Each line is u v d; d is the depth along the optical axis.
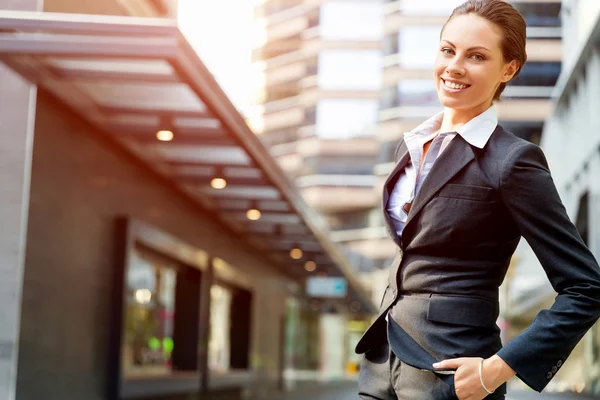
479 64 1.74
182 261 15.73
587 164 15.48
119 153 12.09
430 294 1.71
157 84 9.39
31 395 9.49
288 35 56.59
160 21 7.76
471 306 1.69
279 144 56.56
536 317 1.69
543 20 19.38
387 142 52.31
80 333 10.79
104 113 10.44
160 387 13.99
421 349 1.70
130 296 12.91
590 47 15.55
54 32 7.74
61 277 10.22
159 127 10.85
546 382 1.65
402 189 1.85
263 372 24.00
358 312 38.12
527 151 1.69
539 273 19.16
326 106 54.50
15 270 9.34
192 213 16.11
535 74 24.95
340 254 25.58
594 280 1.66
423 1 52.19
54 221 10.02
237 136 10.83
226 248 19.00
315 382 28.08
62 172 10.20
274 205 16.50
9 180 9.46
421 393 1.69
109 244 11.73
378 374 1.80
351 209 54.09
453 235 1.70
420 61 51.81
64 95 9.75
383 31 53.16
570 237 1.67
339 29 54.19
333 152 54.22
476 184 1.69
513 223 1.71
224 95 9.52
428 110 51.97
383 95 53.12
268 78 57.25
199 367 16.72
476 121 1.74
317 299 34.31
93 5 10.30
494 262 1.71
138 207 12.94
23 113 9.53
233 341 22.05
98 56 7.82
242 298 22.16
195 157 12.66
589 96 15.62
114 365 11.66
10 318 9.28
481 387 1.63
